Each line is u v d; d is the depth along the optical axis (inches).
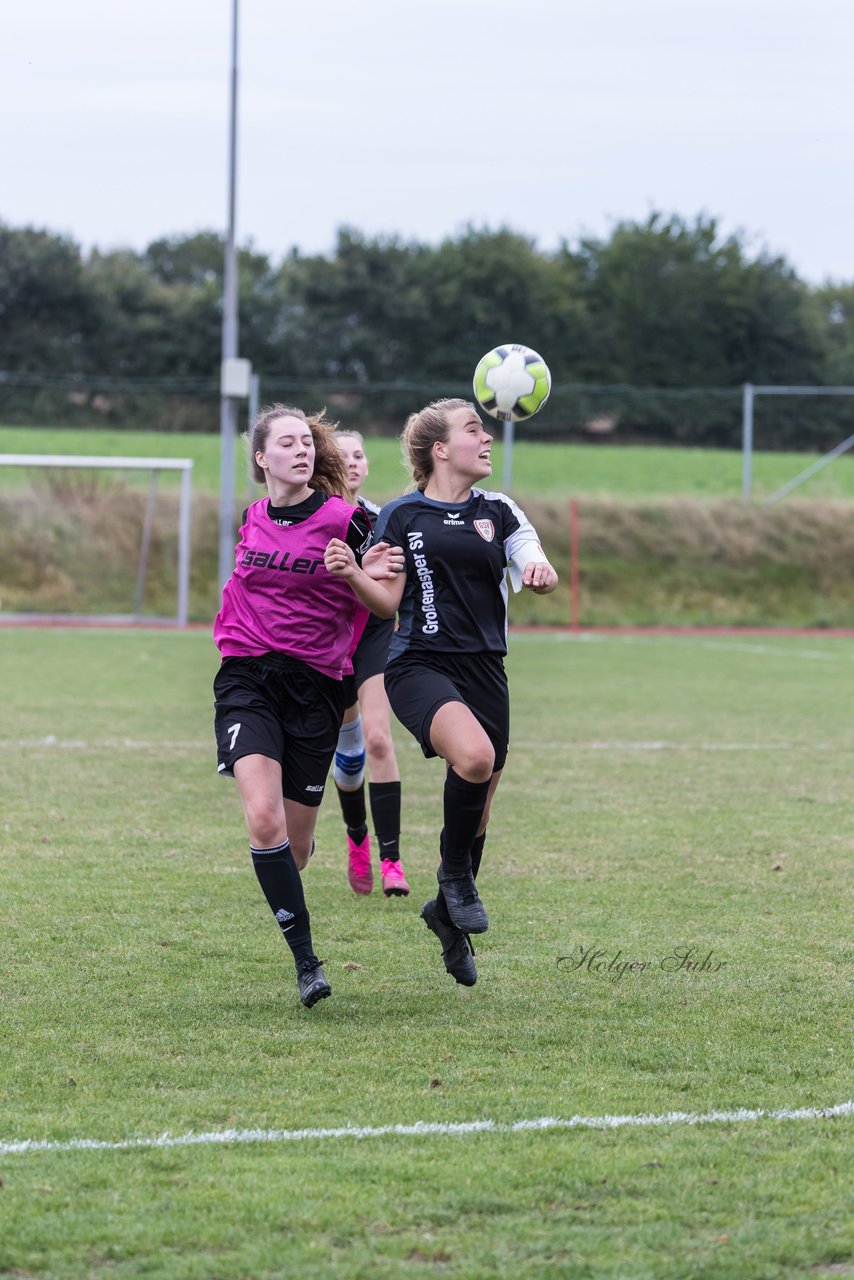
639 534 2746.1
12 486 2588.6
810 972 520.7
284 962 526.0
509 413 559.8
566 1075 408.8
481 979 509.0
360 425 4239.7
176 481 3070.9
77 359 4798.2
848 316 5482.3
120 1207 319.0
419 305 5029.5
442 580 476.7
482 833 498.6
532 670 1692.9
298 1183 331.9
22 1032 441.1
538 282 5098.4
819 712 1320.1
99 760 988.6
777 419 3582.7
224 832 761.0
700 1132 366.3
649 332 5098.4
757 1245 304.0
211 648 1888.5
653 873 682.8
